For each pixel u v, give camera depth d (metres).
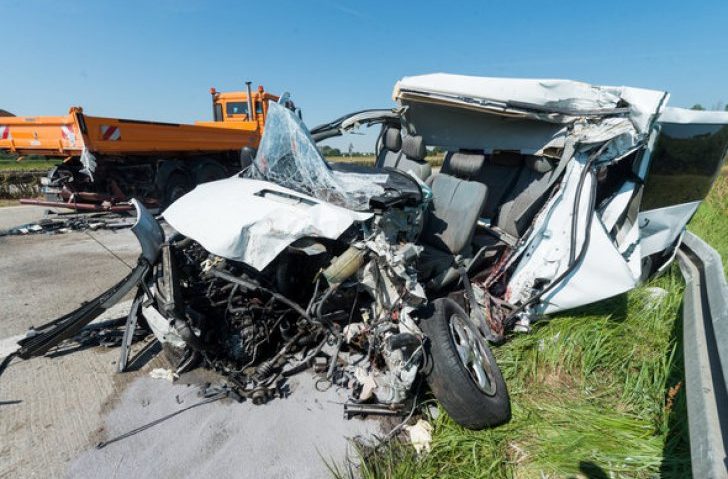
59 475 2.03
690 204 3.97
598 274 3.08
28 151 7.67
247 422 2.39
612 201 3.35
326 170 2.70
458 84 3.23
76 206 7.61
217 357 2.67
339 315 2.59
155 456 2.16
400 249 2.45
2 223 7.60
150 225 2.79
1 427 2.32
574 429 2.35
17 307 3.93
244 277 2.53
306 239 2.30
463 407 2.24
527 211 3.36
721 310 2.32
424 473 2.04
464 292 3.29
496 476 2.05
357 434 2.33
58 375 2.79
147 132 7.77
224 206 2.51
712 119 3.71
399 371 2.24
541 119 3.11
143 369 2.88
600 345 3.05
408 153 4.40
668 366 2.72
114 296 2.87
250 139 10.30
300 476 2.06
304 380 2.72
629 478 2.03
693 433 1.66
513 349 3.04
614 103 3.08
